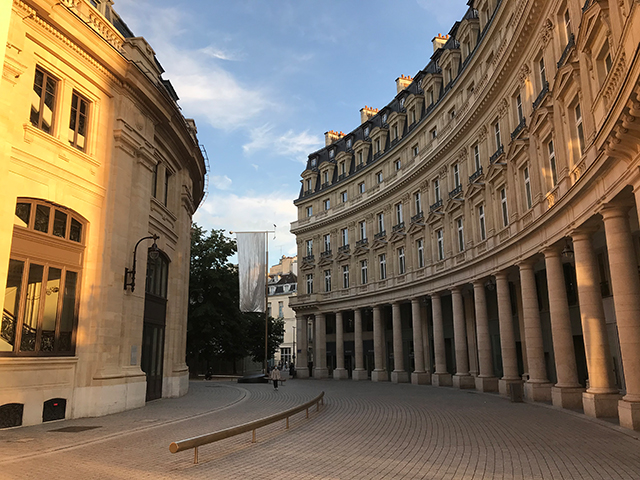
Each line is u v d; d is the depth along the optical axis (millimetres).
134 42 19281
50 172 14570
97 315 15711
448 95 31750
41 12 14164
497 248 23703
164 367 22094
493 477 7926
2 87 12930
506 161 23156
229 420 14367
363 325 46719
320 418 15547
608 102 11828
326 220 49156
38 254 14164
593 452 9789
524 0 19578
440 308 33000
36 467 8258
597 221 15180
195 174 27125
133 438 11250
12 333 13250
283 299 87438
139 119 18453
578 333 22922
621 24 11086
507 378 23344
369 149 46719
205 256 46344
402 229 38094
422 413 16812
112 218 16609
